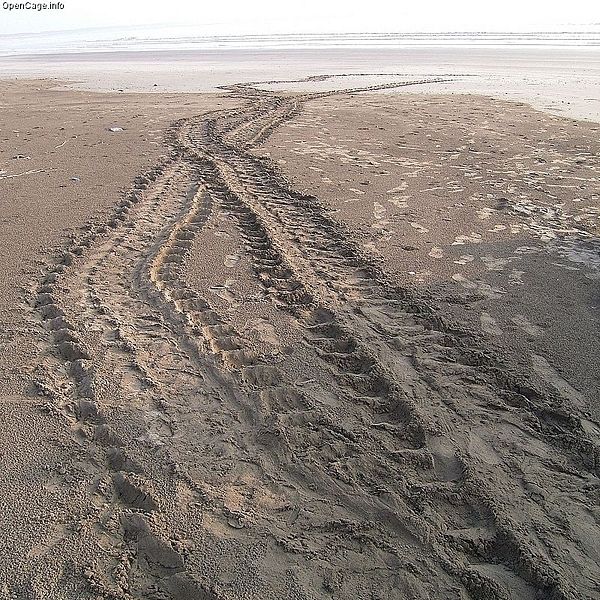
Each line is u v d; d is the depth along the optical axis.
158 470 3.20
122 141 10.61
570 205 7.02
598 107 13.13
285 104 14.35
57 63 30.72
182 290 5.13
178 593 2.59
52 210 7.07
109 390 3.82
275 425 3.51
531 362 4.05
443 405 3.69
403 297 4.95
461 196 7.41
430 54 25.50
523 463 3.25
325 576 2.64
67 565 2.69
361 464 3.26
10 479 3.14
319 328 4.54
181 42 44.03
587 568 2.67
